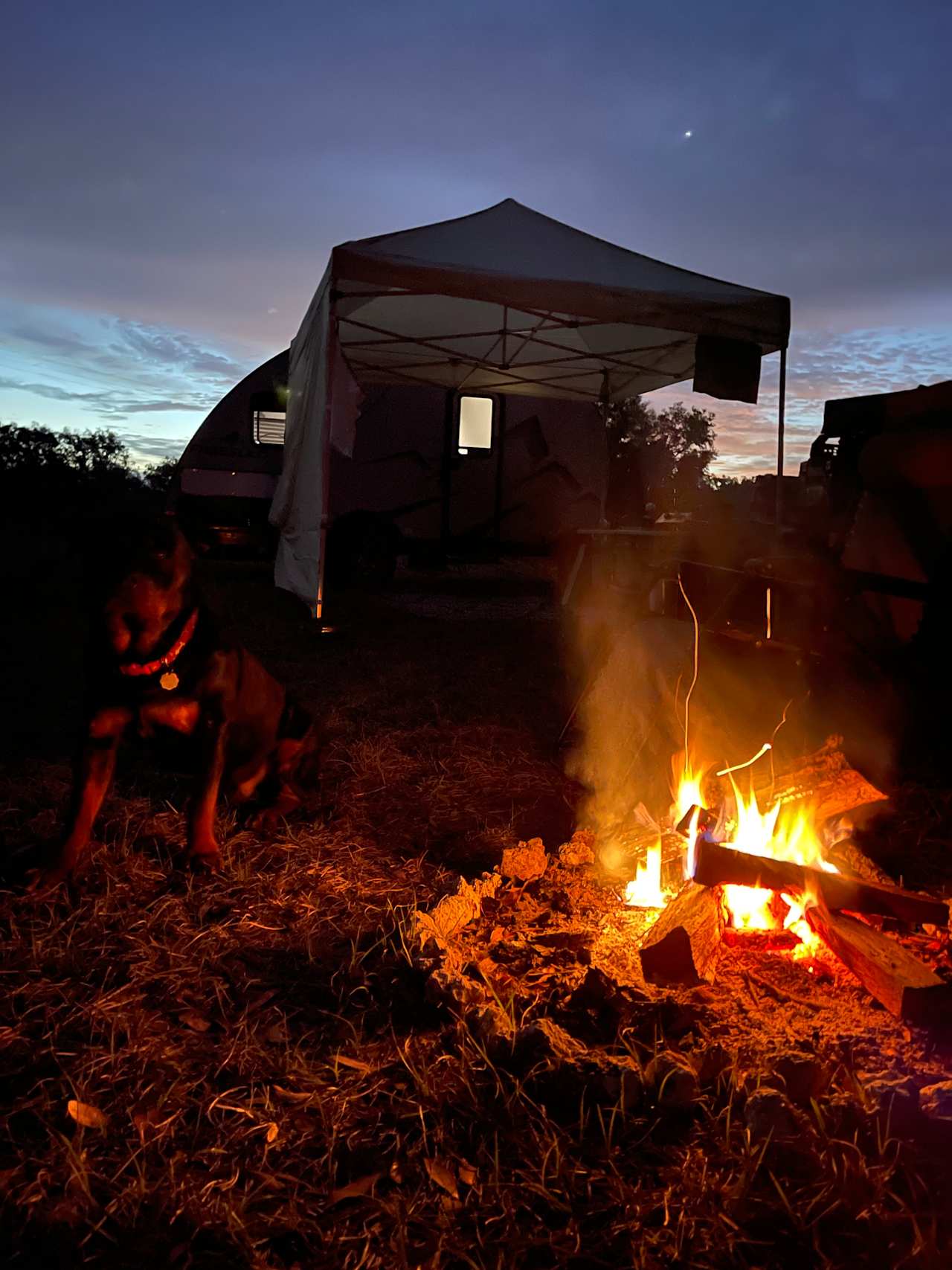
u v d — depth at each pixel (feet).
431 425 43.55
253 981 8.93
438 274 26.35
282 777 13.78
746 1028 8.02
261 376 42.78
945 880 11.73
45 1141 6.70
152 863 11.46
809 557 24.75
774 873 8.96
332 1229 5.94
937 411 20.08
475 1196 6.19
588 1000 8.25
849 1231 5.90
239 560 47.44
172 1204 6.16
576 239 30.30
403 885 11.27
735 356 29.01
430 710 20.27
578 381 45.29
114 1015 8.20
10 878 10.91
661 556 34.22
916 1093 6.97
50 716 19.02
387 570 43.47
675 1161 6.51
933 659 17.69
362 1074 7.50
